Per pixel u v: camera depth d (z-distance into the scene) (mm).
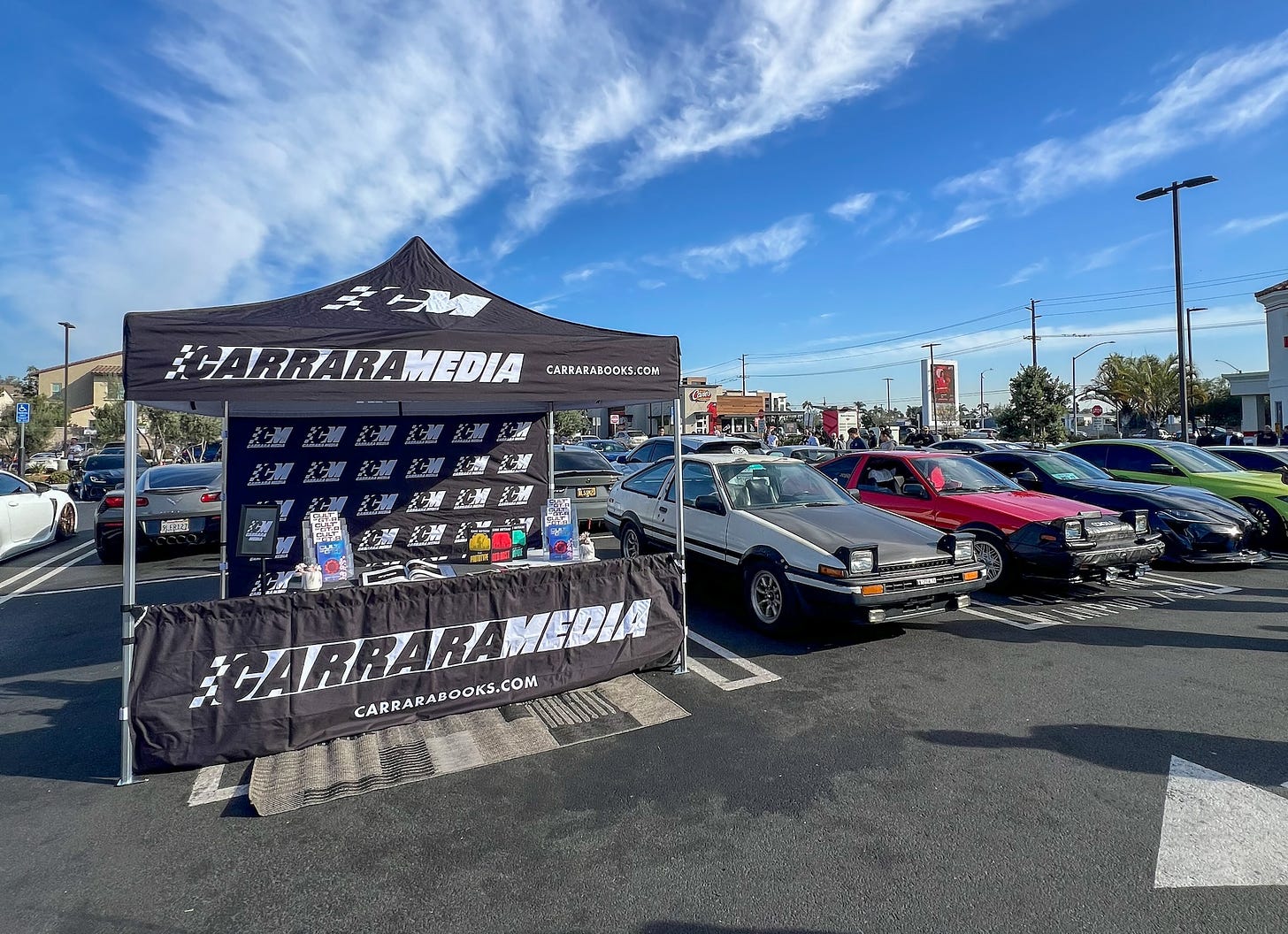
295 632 3750
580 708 4312
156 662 3535
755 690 4621
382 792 3357
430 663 4066
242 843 2969
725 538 6262
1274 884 2611
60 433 54000
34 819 3170
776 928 2424
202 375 3535
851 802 3227
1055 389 32250
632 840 2945
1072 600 7039
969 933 2381
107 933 2445
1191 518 8039
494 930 2432
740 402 55375
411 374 3965
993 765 3570
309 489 6012
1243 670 4926
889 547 5422
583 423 52250
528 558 5641
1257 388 33375
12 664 5340
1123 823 3027
